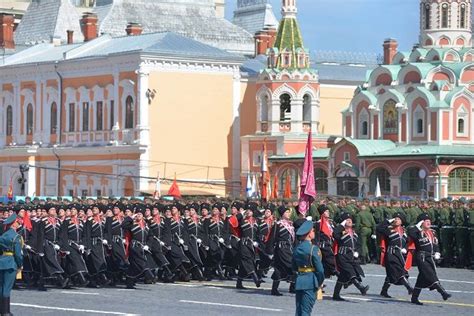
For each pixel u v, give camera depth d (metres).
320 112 124.12
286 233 46.81
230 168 118.31
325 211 46.31
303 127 114.94
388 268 46.06
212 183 112.00
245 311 41.16
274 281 47.00
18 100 130.62
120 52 115.44
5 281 39.03
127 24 135.00
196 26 144.00
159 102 114.19
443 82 105.31
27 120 129.62
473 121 104.88
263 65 126.00
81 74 122.06
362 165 105.00
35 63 127.06
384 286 46.66
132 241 51.53
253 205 53.12
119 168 116.31
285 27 116.31
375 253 67.38
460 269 62.81
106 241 51.75
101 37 125.75
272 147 114.19
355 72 127.88
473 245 62.59
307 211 52.50
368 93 110.69
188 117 115.94
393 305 43.78
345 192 106.75
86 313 40.75
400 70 108.88
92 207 52.19
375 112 109.50
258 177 114.50
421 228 44.41
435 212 64.88
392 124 108.19
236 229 50.75
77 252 51.22
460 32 111.75
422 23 113.00
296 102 114.62
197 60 115.75
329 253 45.59
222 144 117.88
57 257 50.97
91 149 119.44
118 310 41.72
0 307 39.03
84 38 135.88
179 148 115.38
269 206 54.12
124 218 51.88
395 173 102.38
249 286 51.50
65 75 124.31
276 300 45.16
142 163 113.31
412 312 41.44
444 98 104.44
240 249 49.88
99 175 119.12
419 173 100.88
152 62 113.81
